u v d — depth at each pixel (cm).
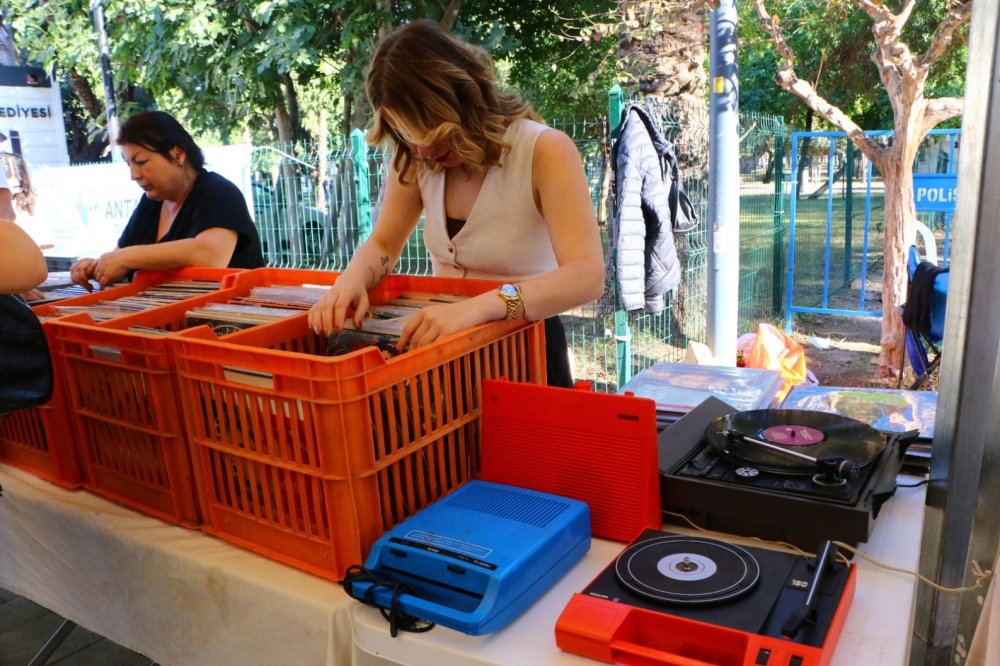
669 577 102
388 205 183
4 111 945
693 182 583
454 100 147
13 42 1024
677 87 571
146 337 131
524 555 105
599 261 152
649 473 121
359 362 111
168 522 141
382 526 119
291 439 117
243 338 138
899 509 131
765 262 732
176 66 927
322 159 616
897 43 509
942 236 812
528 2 910
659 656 91
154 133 229
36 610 275
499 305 137
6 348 128
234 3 838
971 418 134
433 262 190
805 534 115
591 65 923
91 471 154
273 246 651
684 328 593
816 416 138
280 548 125
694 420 147
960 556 142
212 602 127
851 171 758
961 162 126
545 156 157
